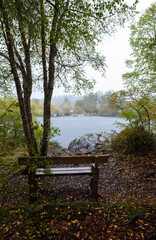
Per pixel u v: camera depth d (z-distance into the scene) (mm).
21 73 4672
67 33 2590
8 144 1687
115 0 2439
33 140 4465
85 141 7707
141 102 4973
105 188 3303
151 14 5453
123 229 1755
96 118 28141
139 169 3893
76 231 1764
